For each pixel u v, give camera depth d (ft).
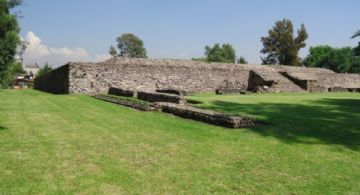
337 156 26.32
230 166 23.24
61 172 21.39
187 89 128.57
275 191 18.80
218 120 40.11
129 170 21.94
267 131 36.27
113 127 38.24
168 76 125.18
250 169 22.66
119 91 96.37
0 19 32.55
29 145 28.71
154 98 73.82
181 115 47.60
